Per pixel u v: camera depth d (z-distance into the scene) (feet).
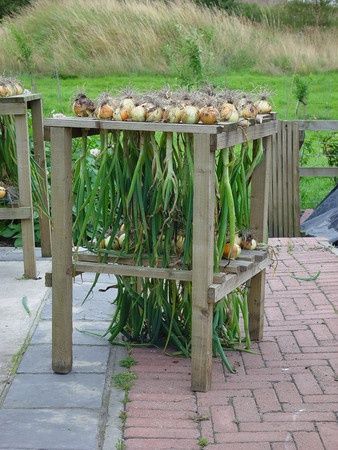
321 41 49.65
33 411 10.44
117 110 10.82
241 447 9.72
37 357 12.05
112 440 9.84
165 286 12.07
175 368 11.73
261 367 11.85
